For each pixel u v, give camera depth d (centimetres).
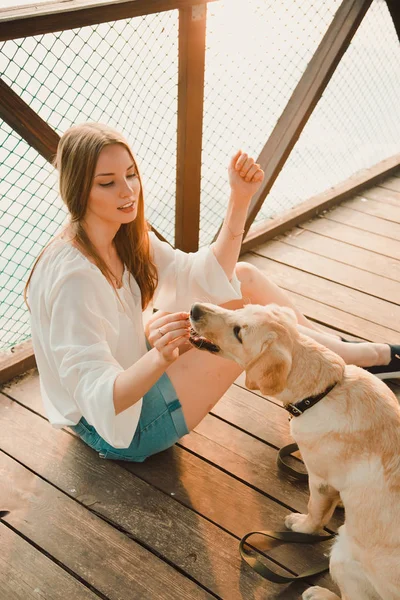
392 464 170
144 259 208
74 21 223
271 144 342
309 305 321
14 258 319
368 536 169
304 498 220
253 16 321
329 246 372
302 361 183
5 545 202
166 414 208
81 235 188
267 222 384
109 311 192
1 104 226
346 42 332
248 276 242
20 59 353
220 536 206
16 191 347
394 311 316
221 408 257
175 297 223
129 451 218
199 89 280
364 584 172
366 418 176
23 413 253
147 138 349
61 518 211
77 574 193
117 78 347
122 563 197
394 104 457
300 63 353
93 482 224
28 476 226
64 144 182
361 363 254
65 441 241
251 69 338
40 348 201
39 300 189
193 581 192
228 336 188
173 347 169
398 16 399
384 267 352
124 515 212
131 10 238
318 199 407
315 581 193
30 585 190
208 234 355
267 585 191
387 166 447
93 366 181
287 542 204
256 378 183
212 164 353
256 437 244
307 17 349
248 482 225
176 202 311
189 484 224
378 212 407
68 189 184
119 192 183
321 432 179
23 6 216
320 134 445
